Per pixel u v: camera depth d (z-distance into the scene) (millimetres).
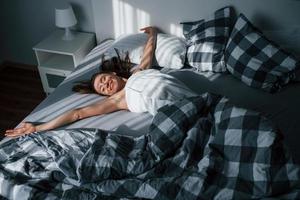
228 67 2068
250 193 1258
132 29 2525
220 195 1254
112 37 2639
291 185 1253
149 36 2332
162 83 1797
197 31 2211
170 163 1410
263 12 2170
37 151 1595
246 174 1312
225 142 1414
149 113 1828
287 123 1671
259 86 1930
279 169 1273
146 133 1609
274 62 1930
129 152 1485
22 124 1811
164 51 2209
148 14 2408
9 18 2996
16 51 3207
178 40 2283
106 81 1983
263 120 1396
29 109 2727
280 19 2166
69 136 1642
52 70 2627
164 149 1448
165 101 1743
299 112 1742
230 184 1288
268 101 1846
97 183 1374
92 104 1882
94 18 2584
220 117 1494
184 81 2064
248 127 1387
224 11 2182
